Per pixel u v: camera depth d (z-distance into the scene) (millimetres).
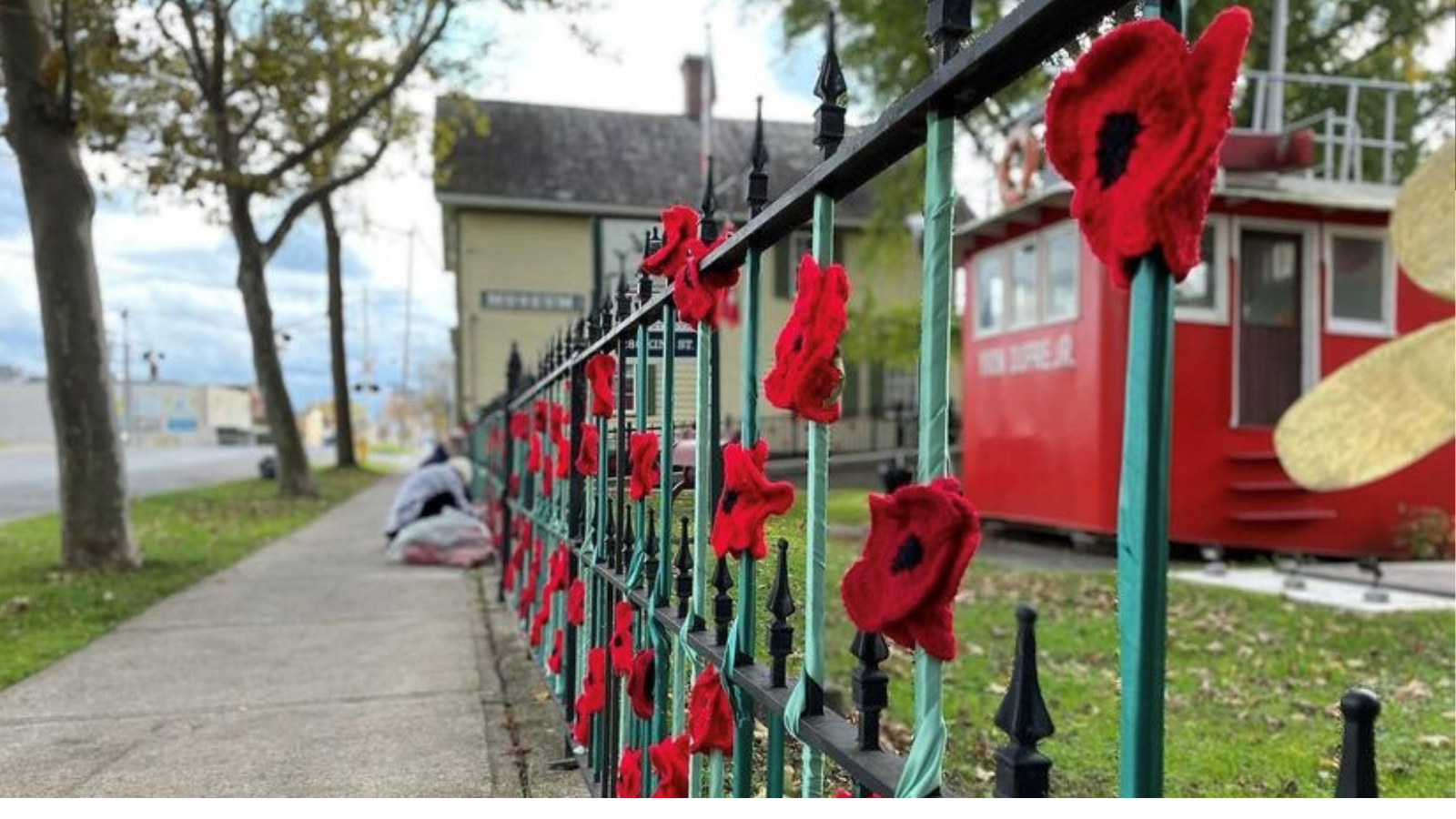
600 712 2748
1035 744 978
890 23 12336
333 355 25109
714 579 1847
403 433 73750
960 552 1007
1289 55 14203
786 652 1545
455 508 8914
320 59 12820
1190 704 4180
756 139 1703
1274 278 9133
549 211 21281
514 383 5965
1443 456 9141
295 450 15695
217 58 13023
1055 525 9391
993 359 10578
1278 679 4613
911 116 1113
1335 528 8945
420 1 16484
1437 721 3916
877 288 17875
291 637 5301
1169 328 787
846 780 1635
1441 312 9211
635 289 2713
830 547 8914
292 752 3414
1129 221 798
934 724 1056
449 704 3986
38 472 25688
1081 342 8992
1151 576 778
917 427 1122
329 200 23469
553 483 3906
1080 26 909
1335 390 5512
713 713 1762
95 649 5008
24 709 3949
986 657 5004
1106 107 837
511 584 5949
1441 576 7680
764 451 1692
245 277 15602
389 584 7055
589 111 24203
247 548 9086
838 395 1362
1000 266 10492
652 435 2359
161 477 22734
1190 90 775
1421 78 14844
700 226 2057
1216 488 8695
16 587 6586
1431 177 5020
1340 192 8953
